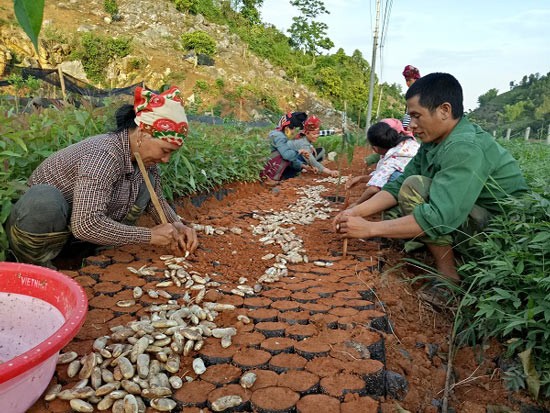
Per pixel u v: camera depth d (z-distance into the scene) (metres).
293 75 51.84
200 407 1.46
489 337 2.16
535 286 1.97
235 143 5.80
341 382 1.58
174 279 2.30
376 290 2.38
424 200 2.57
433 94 2.44
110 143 2.34
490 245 2.20
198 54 43.19
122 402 1.40
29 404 1.32
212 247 2.90
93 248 2.89
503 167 2.51
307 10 66.31
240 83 42.19
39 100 3.90
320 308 2.12
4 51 29.08
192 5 52.53
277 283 2.41
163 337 1.72
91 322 1.87
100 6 45.34
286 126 6.69
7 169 2.68
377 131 3.77
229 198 5.17
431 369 1.96
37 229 2.24
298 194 5.09
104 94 7.92
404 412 1.55
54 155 2.41
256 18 64.50
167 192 3.89
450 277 2.52
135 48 39.88
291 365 1.67
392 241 3.20
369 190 3.57
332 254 2.91
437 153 2.52
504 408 1.78
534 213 2.33
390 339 1.98
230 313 2.04
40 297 1.59
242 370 1.65
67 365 1.57
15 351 1.57
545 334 1.83
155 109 2.27
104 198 2.26
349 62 62.62
